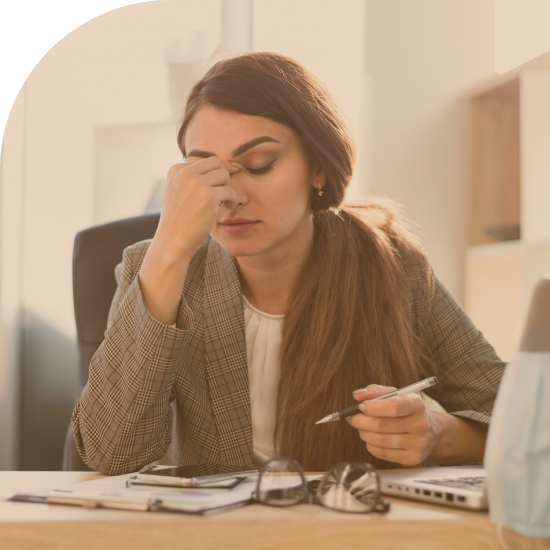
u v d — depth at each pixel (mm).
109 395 886
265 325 1133
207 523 521
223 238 970
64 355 2045
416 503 606
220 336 1068
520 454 526
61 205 2082
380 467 990
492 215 2504
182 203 882
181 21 2211
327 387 1022
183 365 1067
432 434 835
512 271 2336
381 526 527
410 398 777
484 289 2451
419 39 2551
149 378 863
